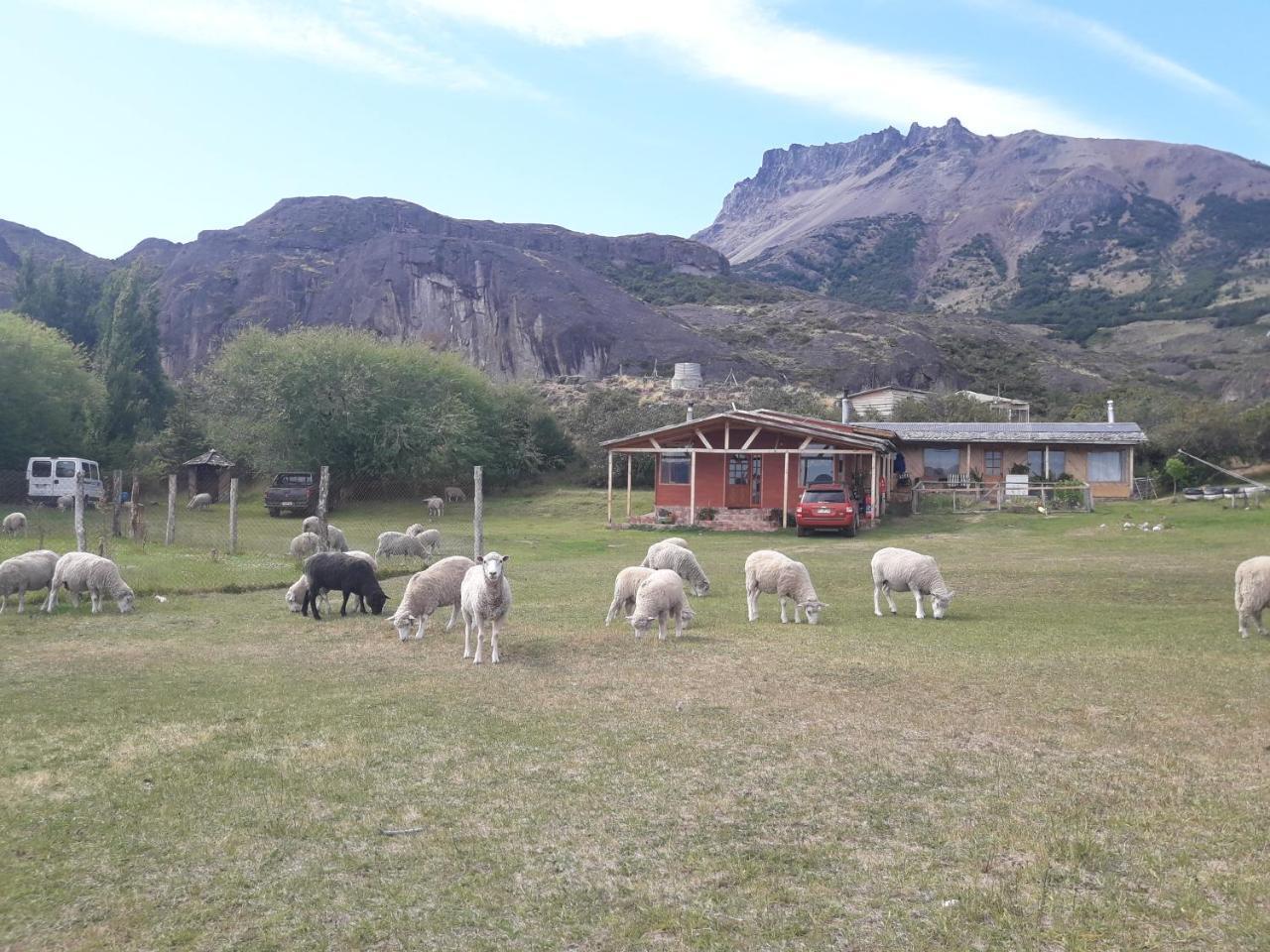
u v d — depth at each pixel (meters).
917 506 38.44
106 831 5.82
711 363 96.19
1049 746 7.30
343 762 7.05
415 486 49.25
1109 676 9.58
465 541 28.38
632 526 34.94
